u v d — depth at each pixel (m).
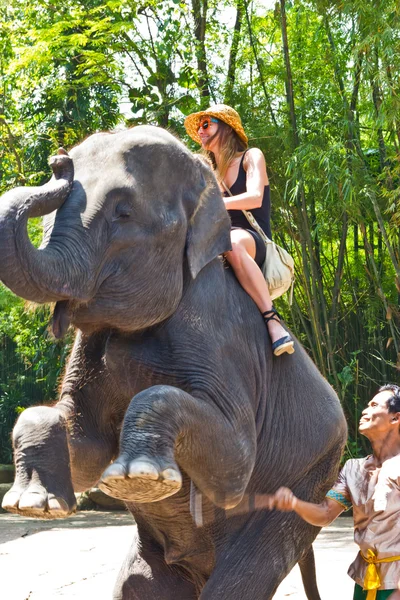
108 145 3.14
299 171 9.74
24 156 14.47
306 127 10.80
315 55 11.38
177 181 3.20
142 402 2.82
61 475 2.93
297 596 5.43
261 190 3.73
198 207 3.26
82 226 2.94
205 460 3.06
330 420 3.80
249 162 3.81
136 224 3.05
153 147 3.15
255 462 3.55
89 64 12.03
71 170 3.02
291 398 3.67
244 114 11.24
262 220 3.85
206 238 3.28
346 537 8.16
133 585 3.73
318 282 11.12
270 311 3.55
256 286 3.56
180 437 2.90
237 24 12.53
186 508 3.39
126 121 12.51
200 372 3.17
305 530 3.70
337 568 6.38
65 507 2.87
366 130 11.81
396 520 3.55
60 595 5.52
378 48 8.82
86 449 3.27
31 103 14.02
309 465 3.73
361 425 3.71
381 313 11.80
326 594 5.48
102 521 10.07
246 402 3.28
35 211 2.83
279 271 3.76
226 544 3.52
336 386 10.67
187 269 3.26
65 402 3.31
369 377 11.48
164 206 3.14
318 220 11.05
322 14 9.71
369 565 3.57
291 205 10.89
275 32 12.01
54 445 2.95
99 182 3.04
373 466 3.68
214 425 3.06
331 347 10.77
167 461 2.74
